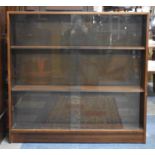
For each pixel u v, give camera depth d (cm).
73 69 328
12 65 318
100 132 319
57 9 340
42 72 328
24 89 317
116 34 318
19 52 323
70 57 326
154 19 519
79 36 318
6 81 336
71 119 335
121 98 331
